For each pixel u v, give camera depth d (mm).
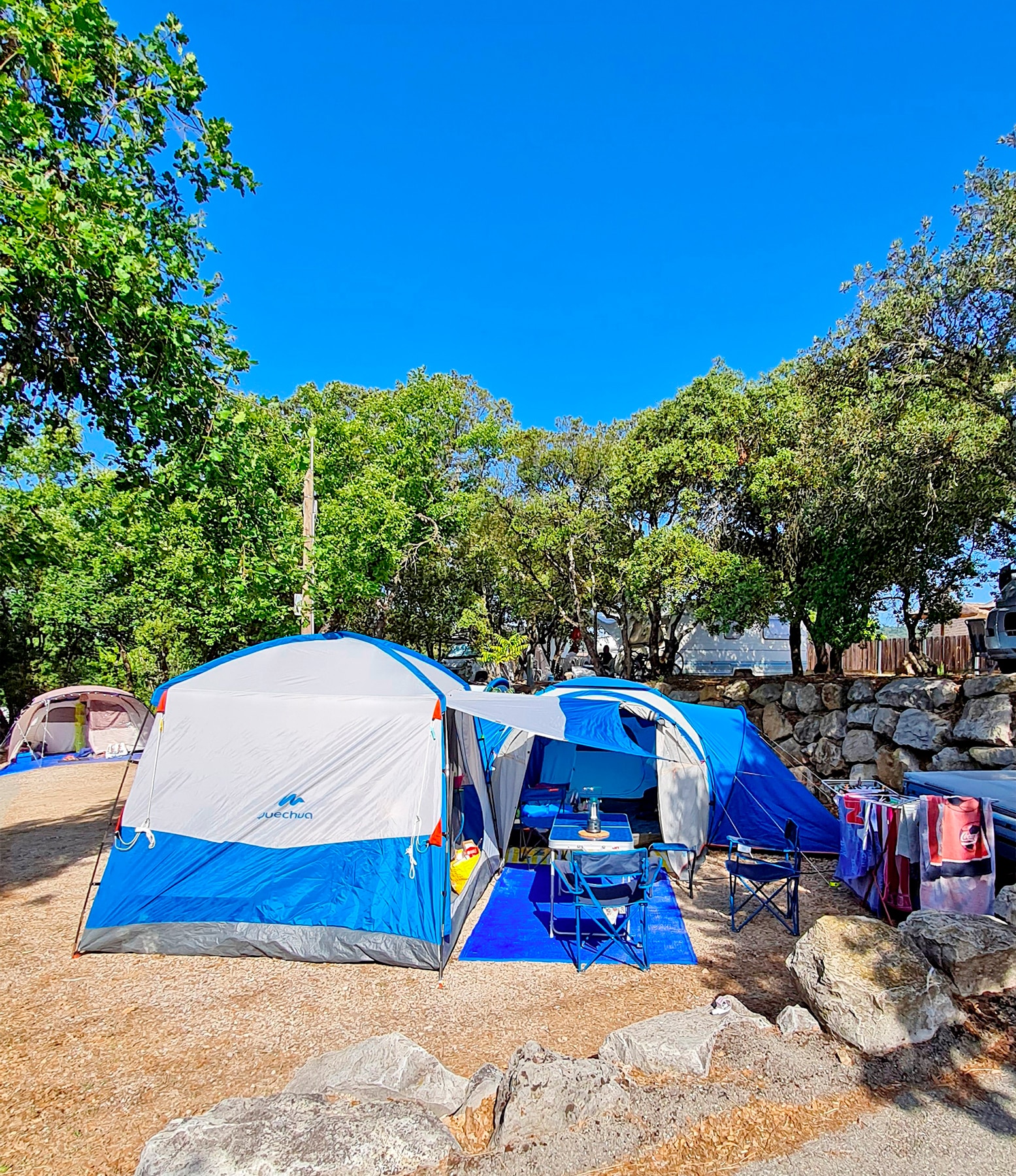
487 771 7789
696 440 12297
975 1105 3383
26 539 6934
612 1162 3033
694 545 11469
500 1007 4645
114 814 9320
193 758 5867
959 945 4145
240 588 7762
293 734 5809
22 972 5215
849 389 9195
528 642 19266
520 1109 3146
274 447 11562
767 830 7910
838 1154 3084
